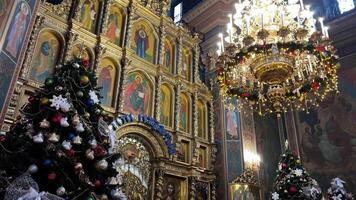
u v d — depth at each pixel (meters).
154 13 12.04
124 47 10.40
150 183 9.73
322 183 11.73
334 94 12.59
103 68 9.84
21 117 4.45
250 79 8.16
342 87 12.45
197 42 13.51
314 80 7.78
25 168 3.81
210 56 13.73
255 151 12.35
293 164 9.62
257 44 6.72
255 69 7.27
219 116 12.62
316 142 12.51
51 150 3.97
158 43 11.80
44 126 4.04
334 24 13.28
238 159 11.75
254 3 7.65
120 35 10.79
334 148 11.93
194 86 12.42
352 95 12.05
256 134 13.05
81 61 5.20
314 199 8.92
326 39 6.70
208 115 12.72
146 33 11.70
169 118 11.23
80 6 9.84
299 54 7.14
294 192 8.95
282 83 7.29
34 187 3.58
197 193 10.83
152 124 10.10
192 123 11.83
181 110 11.85
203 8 14.58
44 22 8.75
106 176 4.54
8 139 3.96
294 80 8.02
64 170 4.07
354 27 12.77
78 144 4.25
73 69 4.89
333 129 12.19
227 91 8.00
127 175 9.17
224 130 12.24
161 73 11.31
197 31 14.71
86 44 9.57
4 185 3.71
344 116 12.04
